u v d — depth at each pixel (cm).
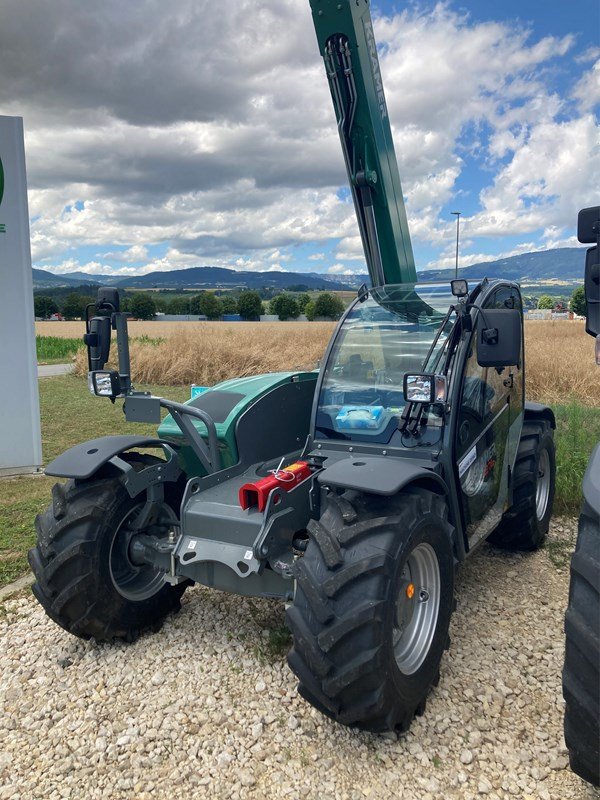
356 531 265
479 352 323
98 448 350
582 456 604
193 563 329
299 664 266
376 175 401
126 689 317
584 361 1405
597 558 215
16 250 691
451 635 360
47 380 1614
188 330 2236
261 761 268
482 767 262
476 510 375
